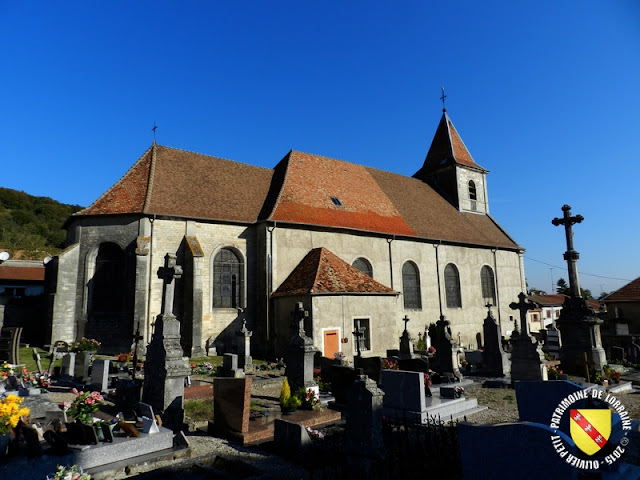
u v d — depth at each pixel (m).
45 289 20.31
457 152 34.81
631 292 29.81
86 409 7.19
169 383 8.99
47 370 14.49
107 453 6.71
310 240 22.17
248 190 23.53
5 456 6.04
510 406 11.04
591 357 15.65
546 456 4.42
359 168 29.95
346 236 23.45
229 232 21.02
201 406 10.55
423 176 36.06
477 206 34.56
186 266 19.42
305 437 7.29
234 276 21.03
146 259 18.41
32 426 6.69
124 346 18.23
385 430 8.02
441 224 29.48
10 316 22.20
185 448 7.37
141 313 17.97
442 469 5.69
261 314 20.44
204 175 22.84
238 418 8.34
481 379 15.49
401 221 26.80
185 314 18.98
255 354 20.28
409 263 26.17
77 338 18.20
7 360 14.82
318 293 18.31
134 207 19.30
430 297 26.45
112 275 19.17
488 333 16.66
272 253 20.80
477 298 29.39
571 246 17.12
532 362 13.23
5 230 56.16
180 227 19.81
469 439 5.01
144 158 22.08
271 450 7.63
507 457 4.68
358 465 6.32
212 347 19.42
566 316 16.42
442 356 15.68
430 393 11.18
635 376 15.82
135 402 9.58
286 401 9.66
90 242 19.16
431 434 7.50
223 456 7.05
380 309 20.61
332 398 11.51
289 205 22.44
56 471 6.17
